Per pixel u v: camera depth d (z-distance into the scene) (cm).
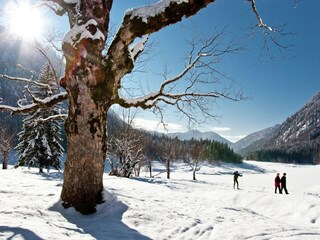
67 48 686
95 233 538
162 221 679
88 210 676
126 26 700
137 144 3838
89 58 679
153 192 1312
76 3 711
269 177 6119
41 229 471
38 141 3438
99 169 704
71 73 688
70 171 687
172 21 693
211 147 12469
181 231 629
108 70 712
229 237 614
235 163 13362
